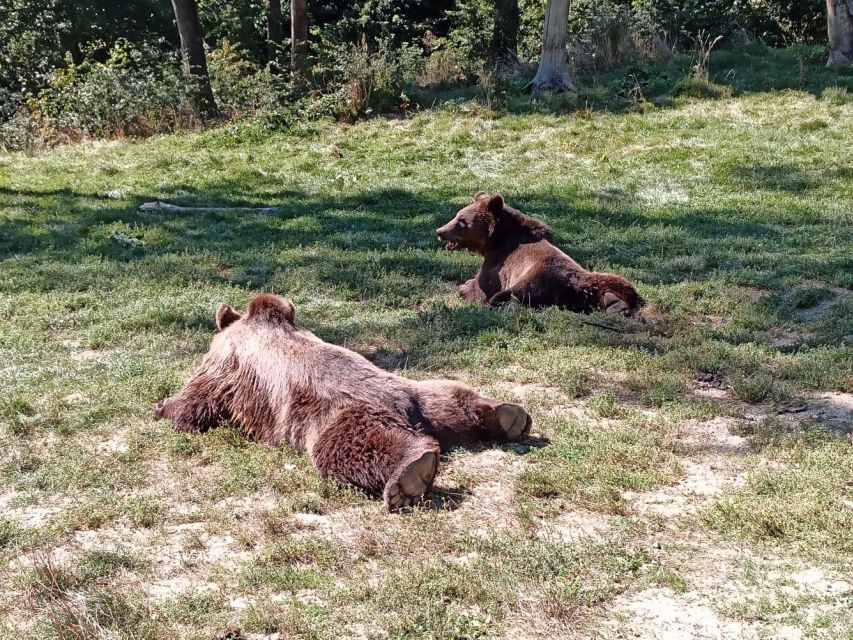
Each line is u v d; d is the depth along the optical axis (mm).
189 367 9141
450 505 7449
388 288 10867
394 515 7336
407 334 9625
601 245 11992
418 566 6559
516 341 9422
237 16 29250
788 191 13867
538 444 7969
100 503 7512
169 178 15656
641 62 19453
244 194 14781
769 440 7961
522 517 7285
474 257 11812
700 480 7668
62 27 26422
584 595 6164
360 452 7508
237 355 8148
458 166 15562
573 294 10125
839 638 5547
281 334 8094
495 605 6051
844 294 10422
